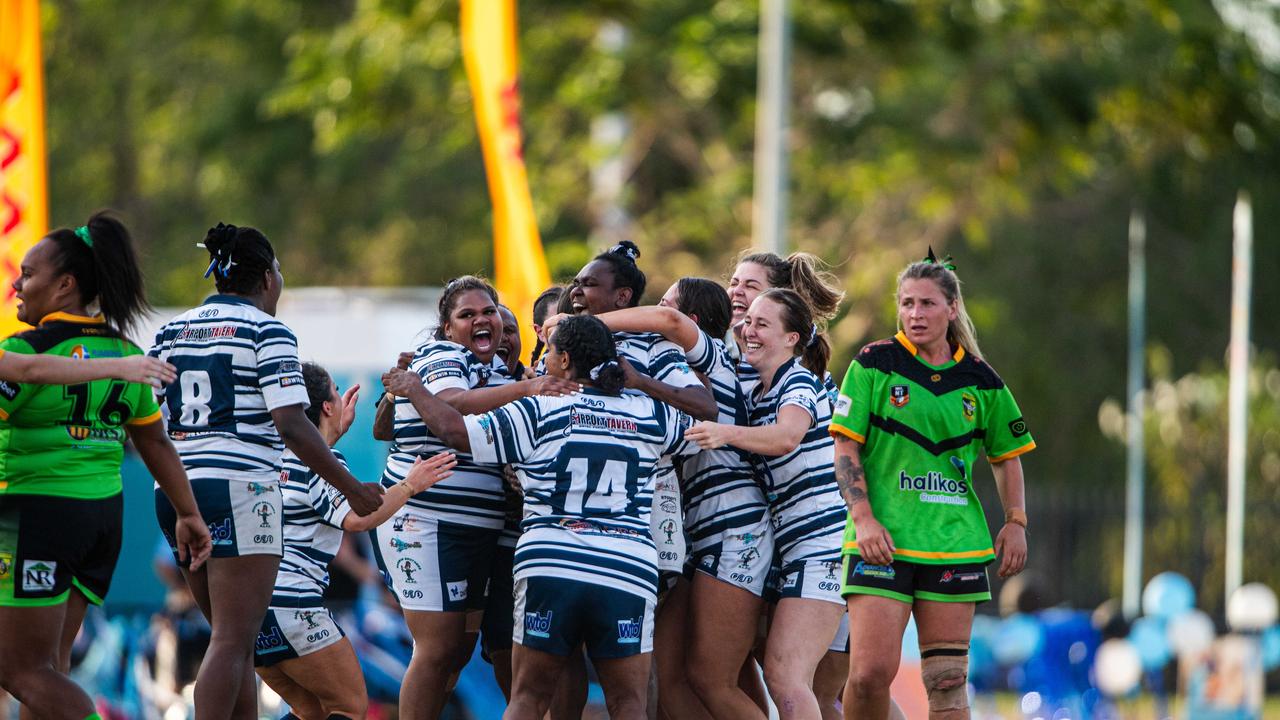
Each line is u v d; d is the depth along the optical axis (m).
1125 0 83.19
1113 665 53.88
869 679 23.25
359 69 82.06
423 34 80.75
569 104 79.25
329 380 26.17
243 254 22.94
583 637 22.50
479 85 47.16
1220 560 76.69
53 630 21.19
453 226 100.19
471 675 37.75
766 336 24.88
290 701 26.36
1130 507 73.12
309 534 25.31
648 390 22.97
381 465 49.31
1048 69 84.31
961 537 23.44
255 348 22.42
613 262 24.44
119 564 45.84
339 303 51.84
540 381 22.56
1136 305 78.12
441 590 24.16
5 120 41.94
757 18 79.00
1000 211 95.88
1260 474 93.88
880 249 91.38
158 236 104.56
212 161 98.62
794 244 90.56
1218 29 84.19
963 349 24.11
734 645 24.36
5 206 41.56
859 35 80.75
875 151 86.88
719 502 24.50
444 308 24.58
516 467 22.41
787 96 60.19
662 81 83.38
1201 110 86.06
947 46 81.31
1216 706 56.53
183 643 40.22
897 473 23.59
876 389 23.59
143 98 102.56
